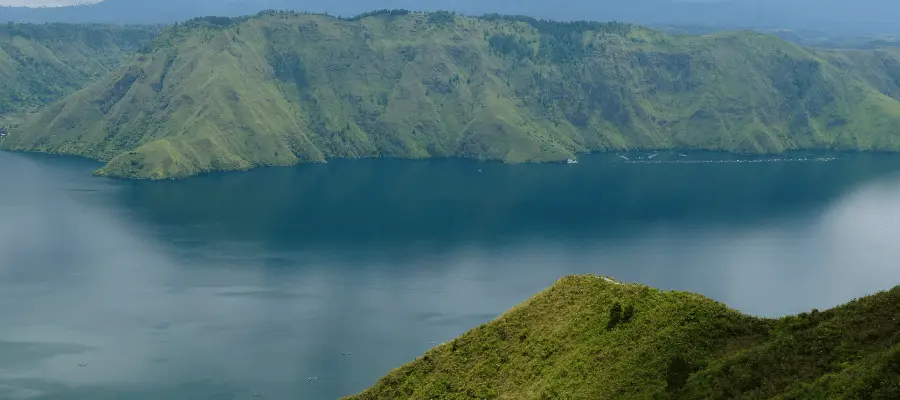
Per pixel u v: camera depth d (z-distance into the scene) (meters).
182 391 177.12
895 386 67.50
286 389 178.38
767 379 78.56
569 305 116.75
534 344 111.31
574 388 95.31
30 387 178.62
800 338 83.06
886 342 76.38
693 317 98.12
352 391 177.50
